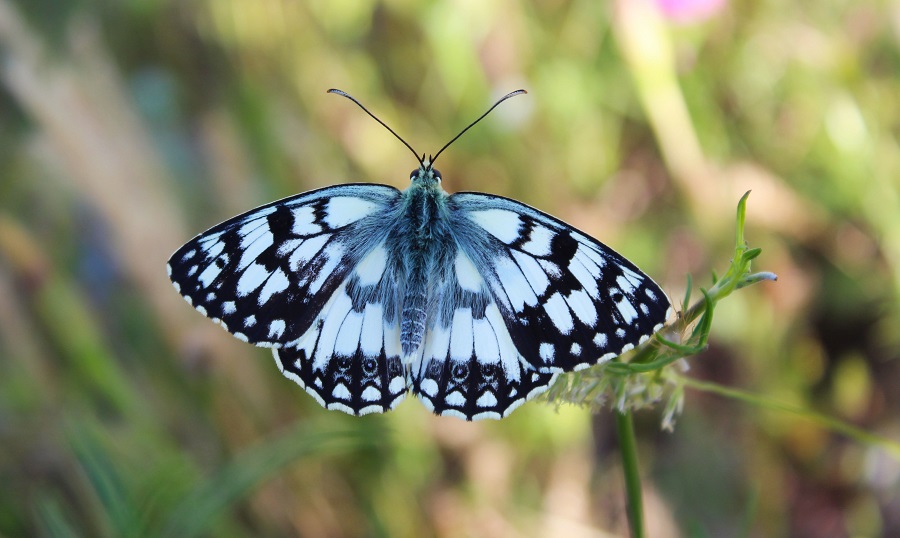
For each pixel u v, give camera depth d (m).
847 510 0.36
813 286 0.37
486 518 0.35
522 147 0.37
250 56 0.36
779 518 0.36
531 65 0.37
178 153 0.35
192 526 0.30
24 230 0.34
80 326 0.34
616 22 0.37
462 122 0.37
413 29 0.37
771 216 0.37
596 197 0.37
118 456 0.33
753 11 0.37
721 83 0.37
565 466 0.36
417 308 0.29
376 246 0.30
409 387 0.29
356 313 0.30
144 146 0.35
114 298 0.34
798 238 0.37
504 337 0.29
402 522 0.35
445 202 0.30
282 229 0.30
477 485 0.35
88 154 0.34
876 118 0.37
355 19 0.37
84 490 0.33
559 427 0.35
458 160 0.37
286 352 0.29
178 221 0.35
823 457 0.36
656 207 0.37
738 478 0.36
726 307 0.36
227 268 0.29
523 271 0.29
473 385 0.29
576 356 0.28
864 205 0.36
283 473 0.34
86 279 0.34
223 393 0.34
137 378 0.34
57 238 0.34
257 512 0.34
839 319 0.37
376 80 0.37
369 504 0.35
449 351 0.29
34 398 0.33
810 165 0.37
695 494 0.36
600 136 0.37
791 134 0.37
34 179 0.34
